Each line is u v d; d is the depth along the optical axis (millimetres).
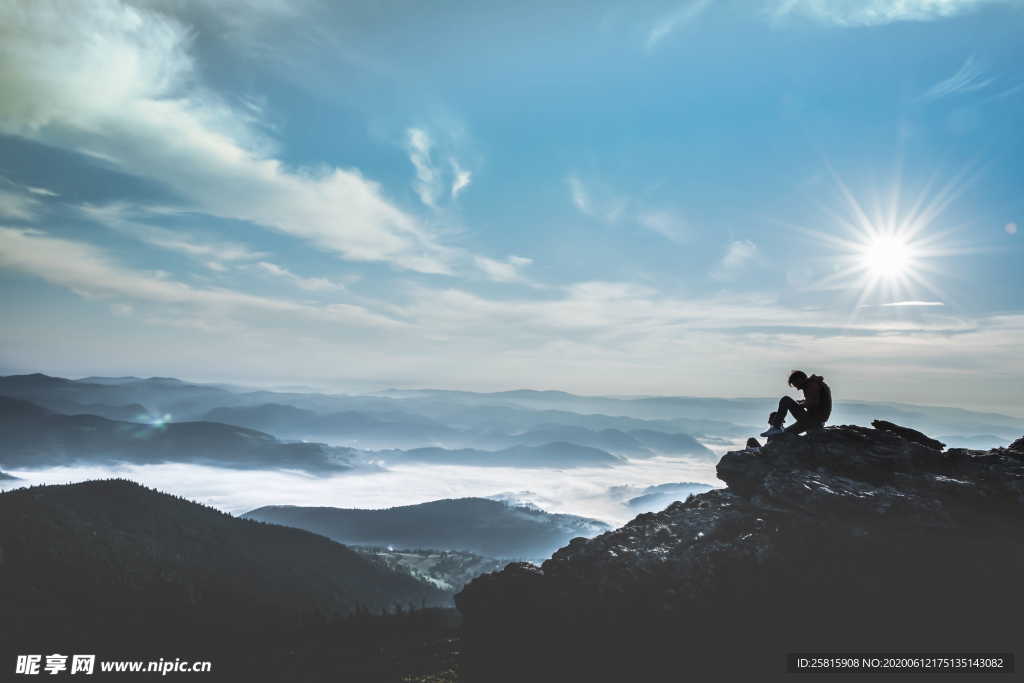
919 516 19094
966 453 22172
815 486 20500
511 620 19859
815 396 23547
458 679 20109
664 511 23438
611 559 20406
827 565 18828
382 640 28422
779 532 20031
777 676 16562
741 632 17766
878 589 18094
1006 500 19469
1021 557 18125
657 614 18594
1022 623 16875
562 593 19766
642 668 17547
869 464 21625
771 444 23469
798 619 17812
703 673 17016
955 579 18016
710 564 19500
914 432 23984
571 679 17828
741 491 22984
